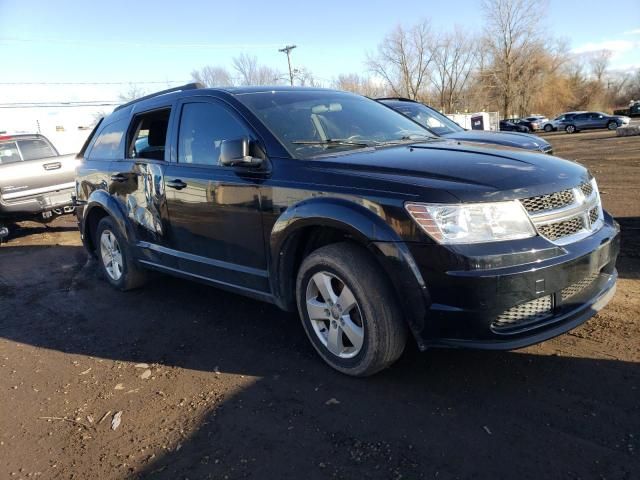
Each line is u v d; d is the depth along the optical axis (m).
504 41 63.84
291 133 3.77
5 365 4.12
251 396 3.29
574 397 2.96
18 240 9.62
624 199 8.64
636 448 2.52
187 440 2.91
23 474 2.77
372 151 3.60
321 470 2.57
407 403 3.05
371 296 3.06
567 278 2.90
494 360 3.43
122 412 3.27
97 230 5.80
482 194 2.79
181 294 5.39
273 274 3.64
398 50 61.84
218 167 4.00
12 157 10.90
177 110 4.51
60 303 5.51
